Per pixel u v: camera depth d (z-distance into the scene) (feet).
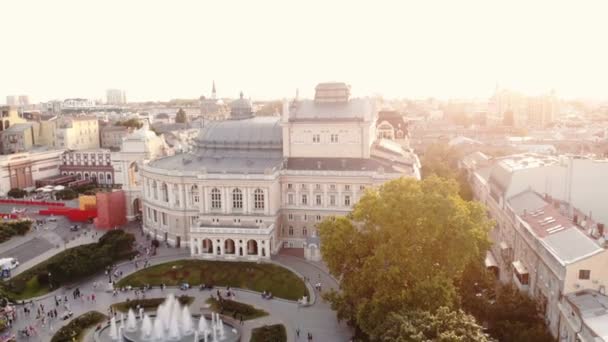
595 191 374.84
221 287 411.13
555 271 277.03
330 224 346.95
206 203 492.95
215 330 328.49
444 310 240.73
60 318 362.12
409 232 310.24
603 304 241.76
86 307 379.96
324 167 501.15
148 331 339.36
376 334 269.03
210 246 483.51
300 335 329.93
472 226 313.73
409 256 301.02
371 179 476.54
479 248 340.59
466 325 228.63
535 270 315.99
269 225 481.05
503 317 288.10
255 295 395.96
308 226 499.51
